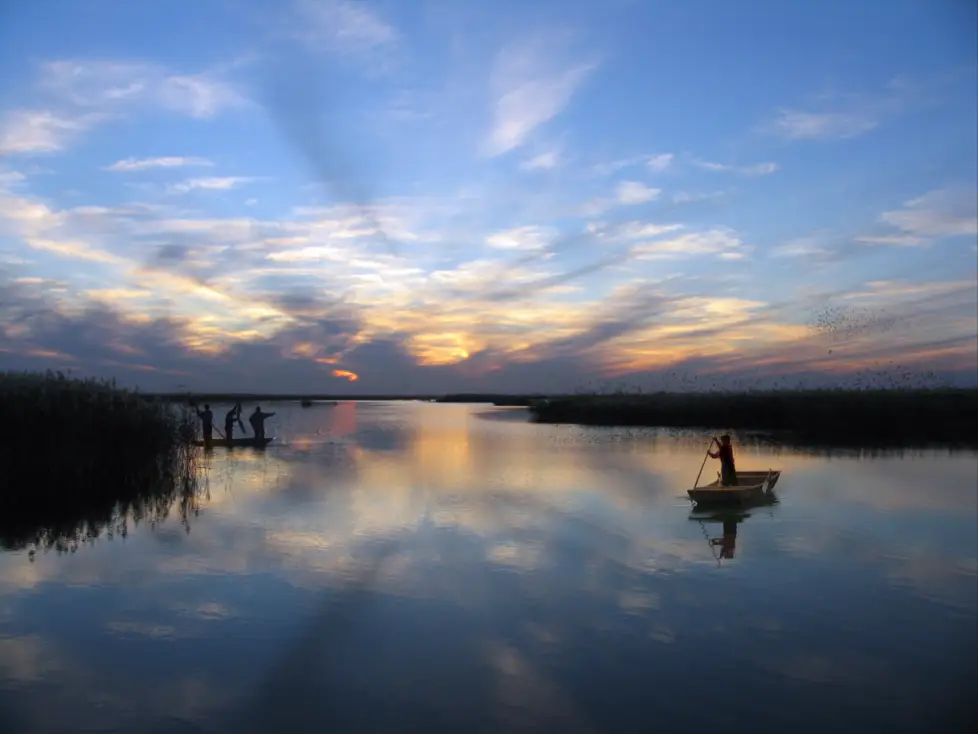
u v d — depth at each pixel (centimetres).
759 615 1010
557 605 1052
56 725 717
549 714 734
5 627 972
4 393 1986
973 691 779
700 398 5403
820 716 730
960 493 2012
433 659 867
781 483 2211
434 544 1409
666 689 788
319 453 3155
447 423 5888
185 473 2247
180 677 821
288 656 874
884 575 1199
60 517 1673
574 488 2105
